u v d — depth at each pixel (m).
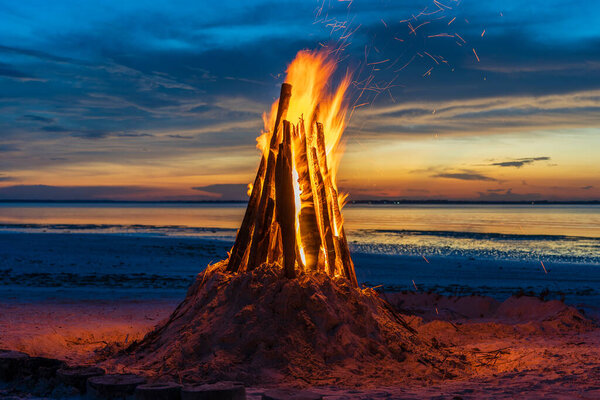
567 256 29.20
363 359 5.72
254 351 5.61
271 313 5.85
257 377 5.23
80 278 17.23
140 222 72.50
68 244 30.62
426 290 15.90
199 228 57.91
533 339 8.09
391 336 6.23
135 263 22.41
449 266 23.27
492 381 5.33
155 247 30.08
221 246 32.00
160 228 56.91
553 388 4.91
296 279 6.14
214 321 5.98
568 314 9.63
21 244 30.11
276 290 6.00
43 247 28.55
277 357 5.48
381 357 5.88
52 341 7.38
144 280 17.03
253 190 7.28
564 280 19.16
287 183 6.67
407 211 157.12
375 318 6.41
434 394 4.68
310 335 5.73
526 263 25.28
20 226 57.50
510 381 5.28
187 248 29.97
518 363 6.29
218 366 5.30
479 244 37.00
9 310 10.48
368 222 76.25
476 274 20.52
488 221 81.94
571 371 5.66
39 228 53.50
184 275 18.69
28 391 4.56
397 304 11.22
